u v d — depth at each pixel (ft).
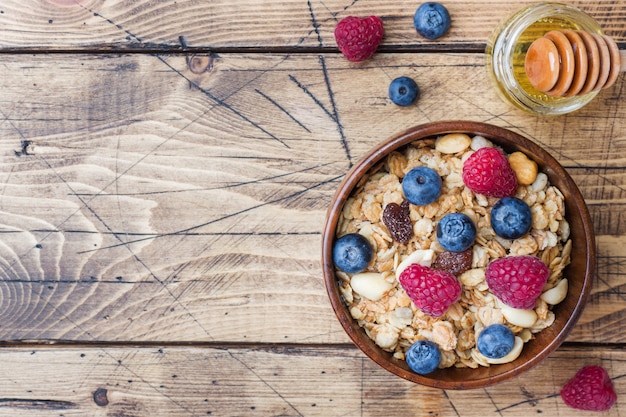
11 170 1.80
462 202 1.67
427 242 1.67
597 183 1.78
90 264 1.80
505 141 1.64
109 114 1.79
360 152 1.78
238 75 1.79
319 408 1.81
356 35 1.70
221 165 1.79
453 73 1.77
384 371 1.81
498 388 1.81
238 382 1.82
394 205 1.67
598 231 1.78
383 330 1.69
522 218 1.62
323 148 1.78
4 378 1.82
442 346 1.66
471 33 1.77
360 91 1.78
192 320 1.81
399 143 1.62
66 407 1.82
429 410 1.81
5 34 1.79
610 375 1.80
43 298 1.81
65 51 1.79
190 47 1.79
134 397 1.82
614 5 1.77
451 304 1.63
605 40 1.66
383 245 1.68
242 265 1.80
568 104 1.74
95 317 1.81
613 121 1.78
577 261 1.66
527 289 1.59
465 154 1.68
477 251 1.66
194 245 1.80
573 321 1.65
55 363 1.82
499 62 1.73
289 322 1.80
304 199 1.79
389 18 1.77
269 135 1.79
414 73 1.77
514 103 1.76
